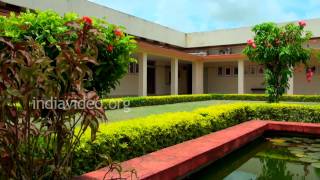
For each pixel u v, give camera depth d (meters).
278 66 7.21
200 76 18.09
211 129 4.78
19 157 1.92
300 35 7.03
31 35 2.89
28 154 1.93
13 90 1.72
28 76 1.76
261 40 7.19
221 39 20.41
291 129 5.48
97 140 2.71
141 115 8.00
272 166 3.88
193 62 17.98
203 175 3.35
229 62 19.28
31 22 2.91
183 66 21.50
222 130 4.74
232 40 19.97
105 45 3.01
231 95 16.22
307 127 5.34
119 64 3.34
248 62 18.02
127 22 16.34
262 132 5.36
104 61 3.21
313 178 3.34
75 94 1.92
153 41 18.62
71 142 2.10
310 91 16.83
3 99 1.73
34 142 2.02
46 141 2.18
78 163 2.50
